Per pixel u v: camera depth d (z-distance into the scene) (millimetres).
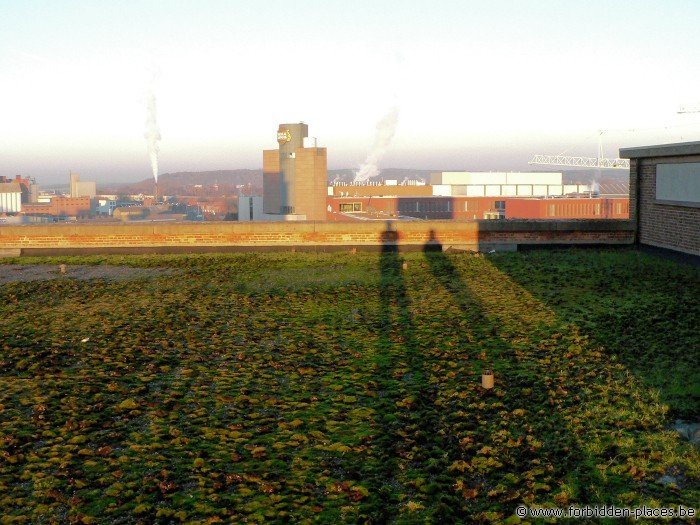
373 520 4871
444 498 5152
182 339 10484
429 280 15836
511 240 21641
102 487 5453
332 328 11094
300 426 6723
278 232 21734
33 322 11820
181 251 21766
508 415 6871
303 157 123750
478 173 178875
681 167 18469
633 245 21500
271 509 5031
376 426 6688
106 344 10164
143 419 6988
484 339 10117
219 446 6215
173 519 4898
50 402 7449
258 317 12016
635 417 6668
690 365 8391
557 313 11797
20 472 5684
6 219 179000
